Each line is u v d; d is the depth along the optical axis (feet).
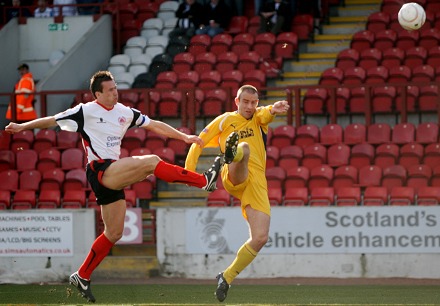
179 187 196.95
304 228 161.48
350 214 160.35
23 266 169.99
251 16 269.44
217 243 164.55
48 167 200.85
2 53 248.93
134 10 261.03
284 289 146.41
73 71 234.79
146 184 190.80
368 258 159.84
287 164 190.08
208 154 205.05
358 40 234.58
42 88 221.87
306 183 182.29
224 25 246.47
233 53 232.53
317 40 244.83
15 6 257.75
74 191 187.73
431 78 215.92
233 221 163.94
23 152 203.10
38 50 254.06
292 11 243.19
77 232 168.96
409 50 225.56
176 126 216.54
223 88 204.44
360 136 195.62
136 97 219.82
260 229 103.19
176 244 166.30
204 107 213.05
